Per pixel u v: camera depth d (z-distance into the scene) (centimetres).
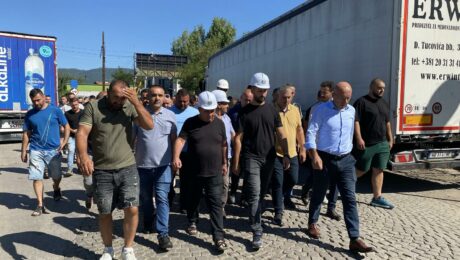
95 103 405
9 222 559
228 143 580
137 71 5538
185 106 578
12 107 1482
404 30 679
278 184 535
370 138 612
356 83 781
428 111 708
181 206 573
